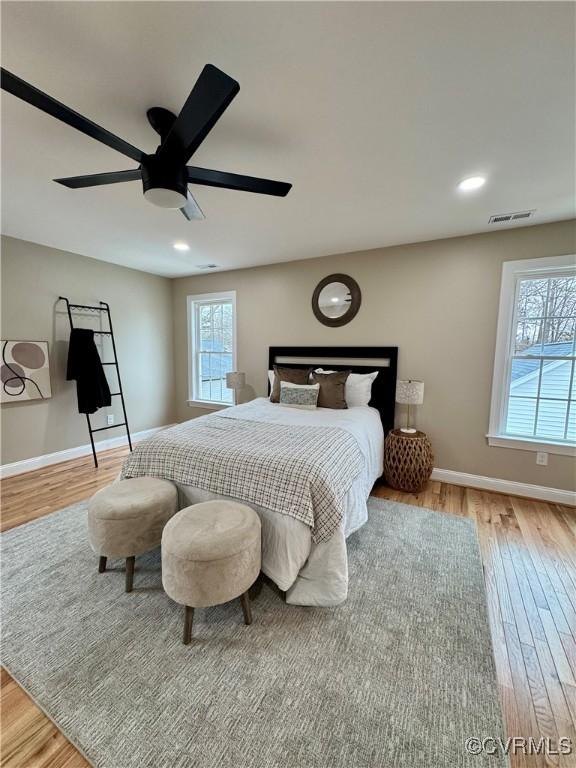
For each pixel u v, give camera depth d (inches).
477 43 45.1
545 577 77.9
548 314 114.3
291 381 144.6
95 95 54.9
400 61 48.0
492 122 61.2
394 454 123.0
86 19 41.9
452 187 85.7
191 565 56.3
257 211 101.2
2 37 44.3
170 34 44.0
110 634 60.3
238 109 57.7
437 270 128.3
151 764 41.5
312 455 77.2
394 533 95.0
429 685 51.3
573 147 68.6
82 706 48.1
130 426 184.7
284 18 41.8
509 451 121.3
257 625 62.5
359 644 58.5
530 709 48.8
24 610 65.6
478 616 65.0
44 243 136.6
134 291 181.6
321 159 73.4
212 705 48.3
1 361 129.5
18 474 136.4
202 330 200.2
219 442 86.7
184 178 58.8
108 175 59.9
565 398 113.6
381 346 140.5
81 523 98.4
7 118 60.0
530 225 112.1
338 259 147.7
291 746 43.4
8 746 43.6
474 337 124.1
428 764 41.7
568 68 48.8
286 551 66.7
